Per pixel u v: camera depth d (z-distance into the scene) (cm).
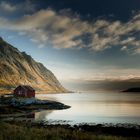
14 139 1936
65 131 2802
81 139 2264
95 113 10112
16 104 10519
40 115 8750
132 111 11044
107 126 5428
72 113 9988
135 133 4381
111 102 18850
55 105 12150
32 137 2080
